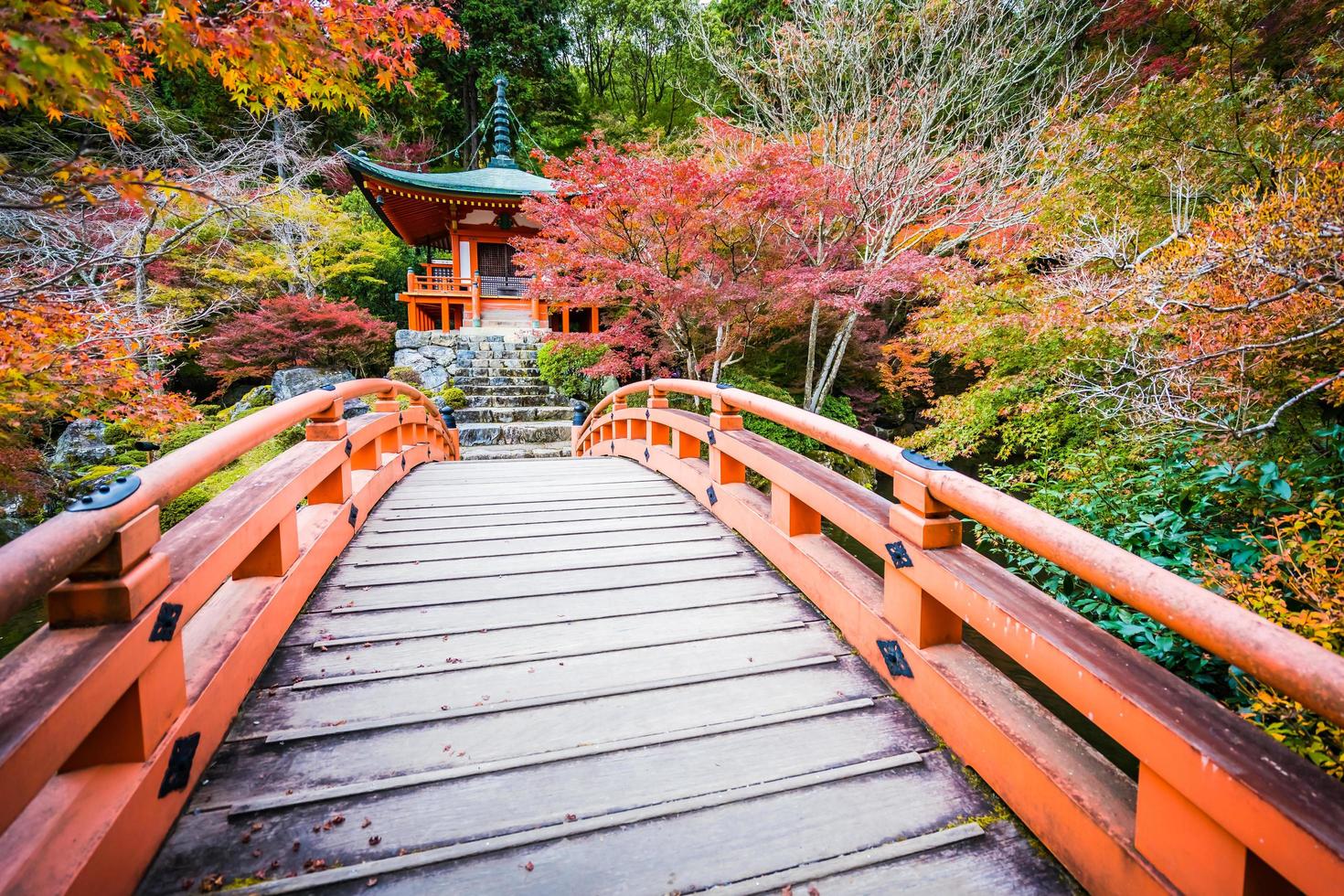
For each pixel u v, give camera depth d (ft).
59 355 11.21
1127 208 14.96
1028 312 15.72
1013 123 31.86
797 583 8.45
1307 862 2.80
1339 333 7.99
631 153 35.27
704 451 24.00
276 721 5.49
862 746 5.43
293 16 6.57
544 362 35.12
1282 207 8.14
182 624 4.64
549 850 4.29
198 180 14.52
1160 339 11.76
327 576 8.62
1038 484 15.96
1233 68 14.46
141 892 3.83
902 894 4.05
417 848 4.26
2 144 19.30
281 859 4.11
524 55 68.85
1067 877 4.18
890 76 31.35
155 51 6.41
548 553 9.70
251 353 35.17
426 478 15.07
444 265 52.65
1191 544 10.14
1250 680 8.14
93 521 3.67
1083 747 4.56
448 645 6.90
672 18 64.54
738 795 4.83
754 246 25.25
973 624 5.11
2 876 3.19
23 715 3.15
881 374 37.17
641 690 6.15
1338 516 7.80
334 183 49.37
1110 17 30.68
